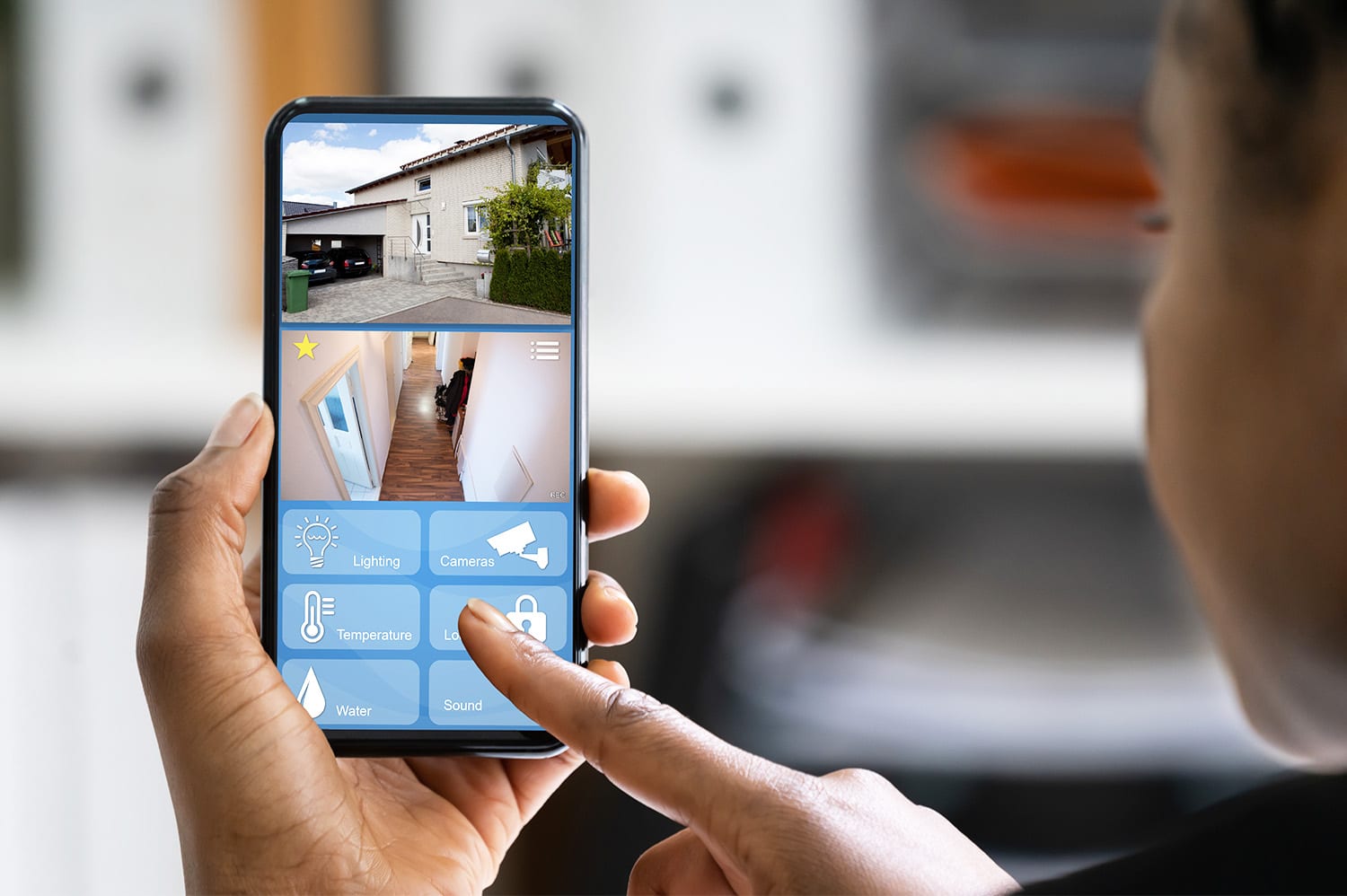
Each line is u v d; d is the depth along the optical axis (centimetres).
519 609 95
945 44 186
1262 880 37
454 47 185
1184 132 44
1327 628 40
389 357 94
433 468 94
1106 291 190
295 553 93
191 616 84
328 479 93
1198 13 44
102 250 195
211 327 197
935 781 171
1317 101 38
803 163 189
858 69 188
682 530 182
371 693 92
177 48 190
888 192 190
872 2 187
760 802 65
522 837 173
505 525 95
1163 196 48
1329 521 39
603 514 105
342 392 94
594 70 186
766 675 176
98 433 194
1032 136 186
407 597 93
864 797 67
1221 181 41
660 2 185
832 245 190
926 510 185
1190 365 44
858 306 191
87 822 175
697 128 188
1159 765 171
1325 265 38
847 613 181
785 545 182
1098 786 170
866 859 62
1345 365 37
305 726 85
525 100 96
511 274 95
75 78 191
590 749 73
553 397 96
